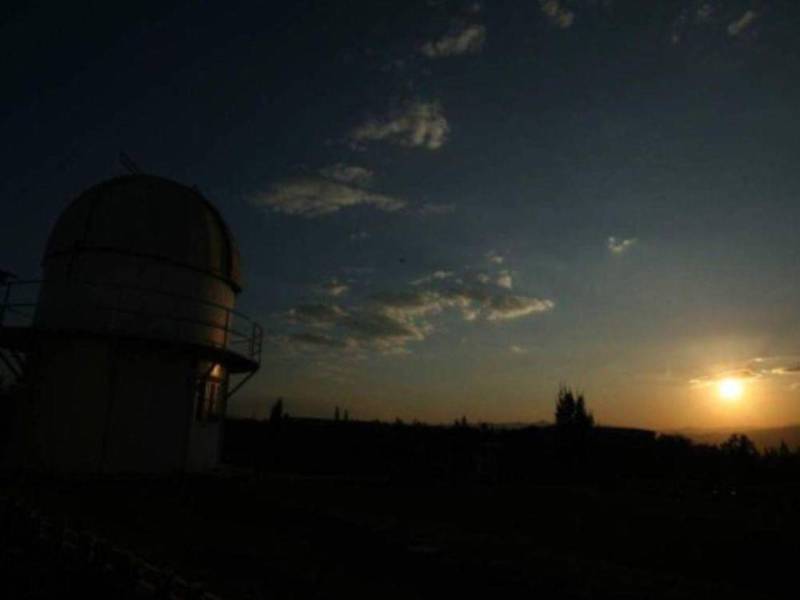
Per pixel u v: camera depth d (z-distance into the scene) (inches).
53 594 271.0
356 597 322.3
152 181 842.8
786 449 2278.5
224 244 891.4
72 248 765.9
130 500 545.3
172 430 761.0
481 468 1441.9
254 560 374.9
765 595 416.8
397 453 1453.0
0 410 795.4
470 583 373.7
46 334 710.5
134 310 758.5
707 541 631.2
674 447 2030.0
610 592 379.9
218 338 851.4
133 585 266.8
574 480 1505.9
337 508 633.0
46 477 633.0
